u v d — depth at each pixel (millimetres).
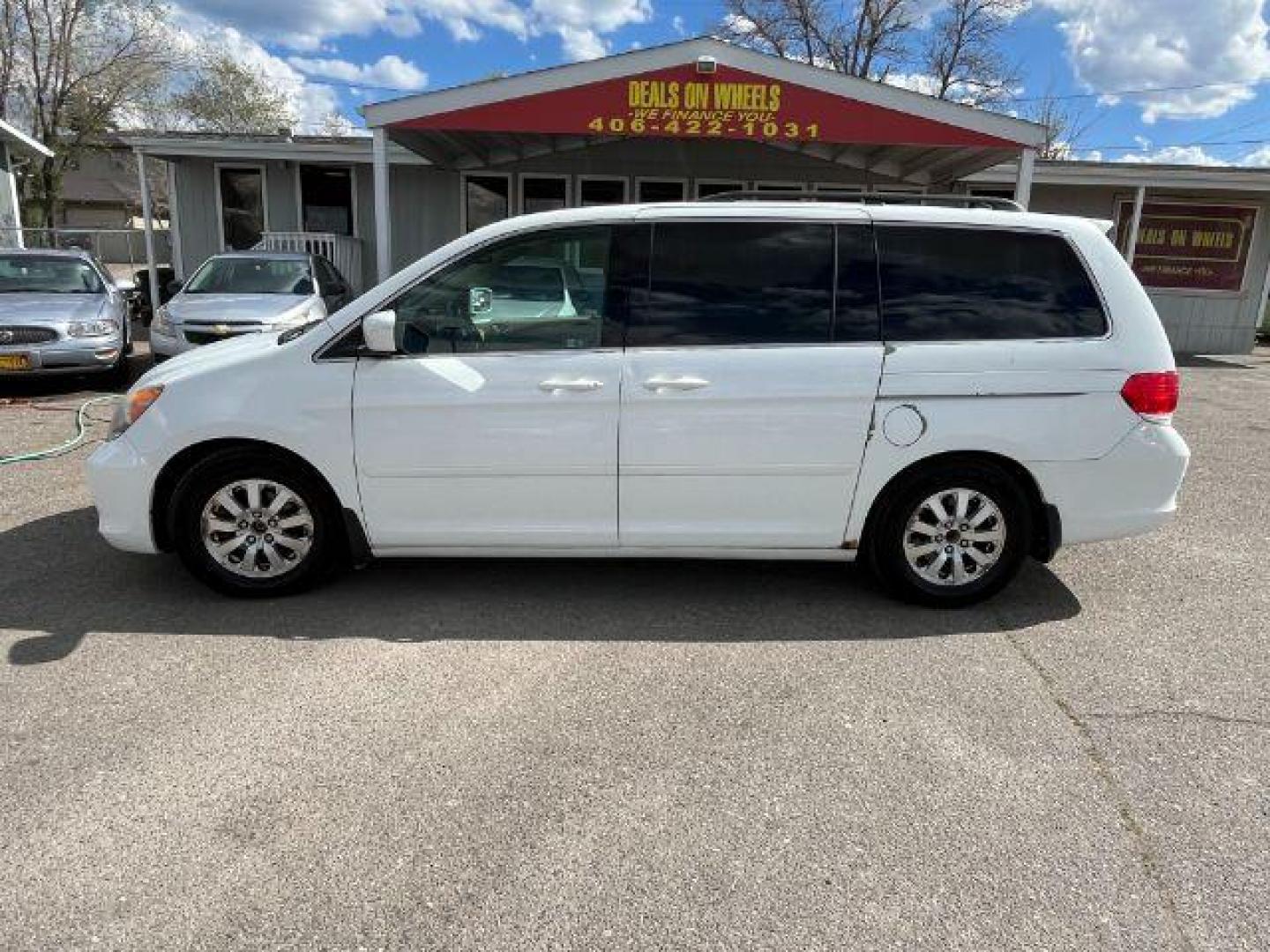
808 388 4156
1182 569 5168
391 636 4078
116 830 2707
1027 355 4207
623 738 3262
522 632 4141
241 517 4379
